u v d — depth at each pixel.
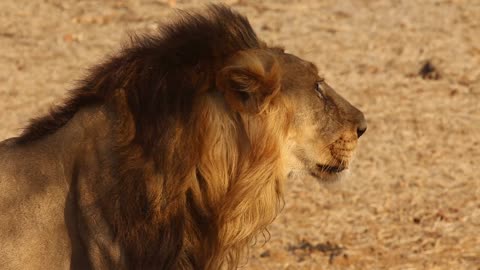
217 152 9.27
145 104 9.29
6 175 9.59
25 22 29.00
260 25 28.27
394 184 18.42
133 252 9.27
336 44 26.88
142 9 29.78
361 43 26.97
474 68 25.00
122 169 9.20
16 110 22.25
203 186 9.32
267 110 9.41
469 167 19.31
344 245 15.86
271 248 15.63
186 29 9.66
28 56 26.16
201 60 9.39
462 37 27.45
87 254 9.35
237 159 9.34
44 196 9.45
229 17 9.84
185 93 9.24
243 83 9.20
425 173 18.97
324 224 16.67
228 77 9.18
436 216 16.98
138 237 9.23
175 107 9.20
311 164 10.01
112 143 9.30
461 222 16.75
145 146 9.19
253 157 9.36
